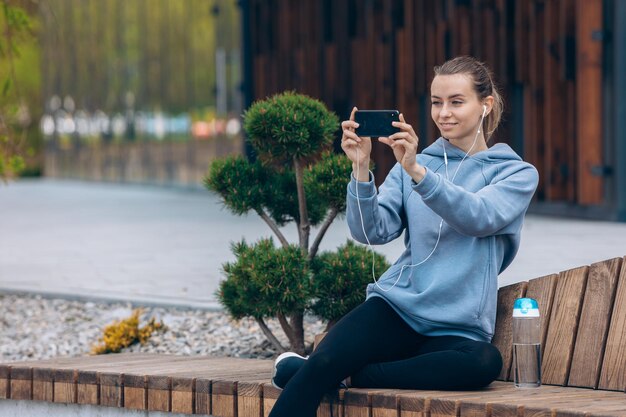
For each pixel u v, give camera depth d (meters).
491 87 5.07
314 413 4.65
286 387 4.68
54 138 37.12
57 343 8.32
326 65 20.86
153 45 29.11
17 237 16.27
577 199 15.28
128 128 31.17
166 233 15.87
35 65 36.56
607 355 4.77
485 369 4.68
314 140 6.30
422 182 4.71
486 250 4.93
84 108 34.00
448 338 4.88
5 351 8.23
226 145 25.41
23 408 5.86
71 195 28.81
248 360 6.02
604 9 14.67
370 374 4.84
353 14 20.20
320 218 6.69
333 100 20.70
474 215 4.75
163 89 28.67
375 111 4.90
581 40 14.80
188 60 27.22
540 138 15.99
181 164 28.02
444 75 5.03
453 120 5.03
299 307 6.21
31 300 9.97
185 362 5.95
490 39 16.59
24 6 9.93
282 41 22.38
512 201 4.91
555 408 4.27
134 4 30.05
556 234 13.12
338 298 6.34
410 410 4.60
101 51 32.19
